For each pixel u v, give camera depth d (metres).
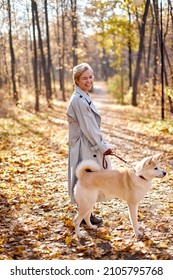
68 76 60.66
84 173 4.37
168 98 15.40
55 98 34.72
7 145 10.06
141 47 23.19
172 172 7.25
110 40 26.38
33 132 12.74
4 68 27.58
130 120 16.64
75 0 25.45
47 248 4.16
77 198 4.37
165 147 9.69
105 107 26.34
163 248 4.09
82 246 4.18
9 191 6.19
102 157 4.66
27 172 7.48
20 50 29.81
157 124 13.14
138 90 28.47
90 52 60.47
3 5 17.11
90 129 4.47
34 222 4.88
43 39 34.41
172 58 16.44
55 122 16.17
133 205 4.33
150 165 4.19
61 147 10.16
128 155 9.19
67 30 35.25
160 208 5.35
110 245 4.22
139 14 22.94
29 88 30.41
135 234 4.38
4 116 15.27
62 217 5.06
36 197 5.93
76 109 4.48
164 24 19.12
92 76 4.61
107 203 5.65
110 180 4.32
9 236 4.47
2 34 20.11
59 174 7.38
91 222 4.84
